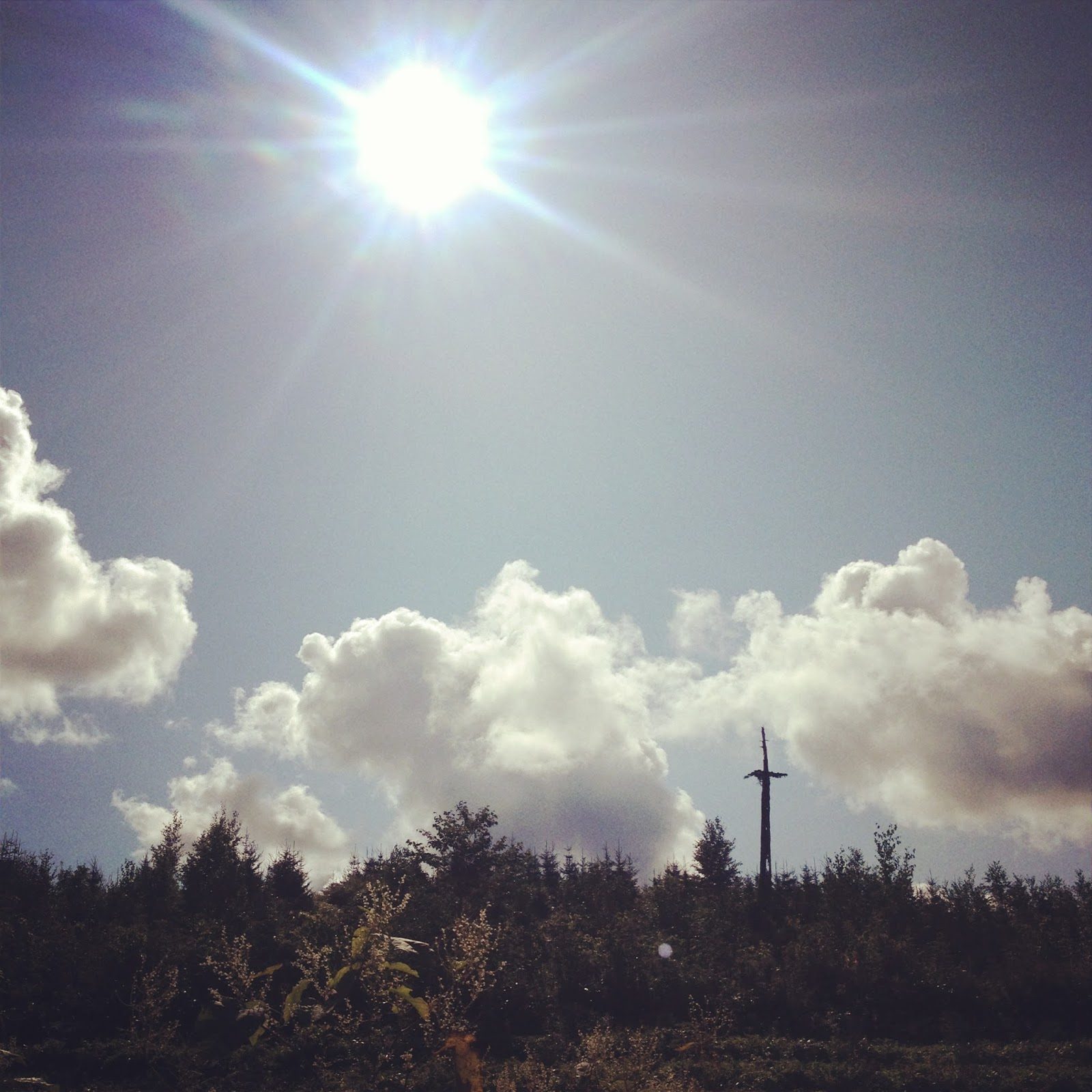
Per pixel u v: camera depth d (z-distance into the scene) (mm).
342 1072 14430
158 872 28703
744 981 25000
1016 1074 17016
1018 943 26484
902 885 32156
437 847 40812
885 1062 18859
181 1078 15180
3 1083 14320
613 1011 23047
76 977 18781
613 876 38344
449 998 11938
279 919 22656
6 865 28859
